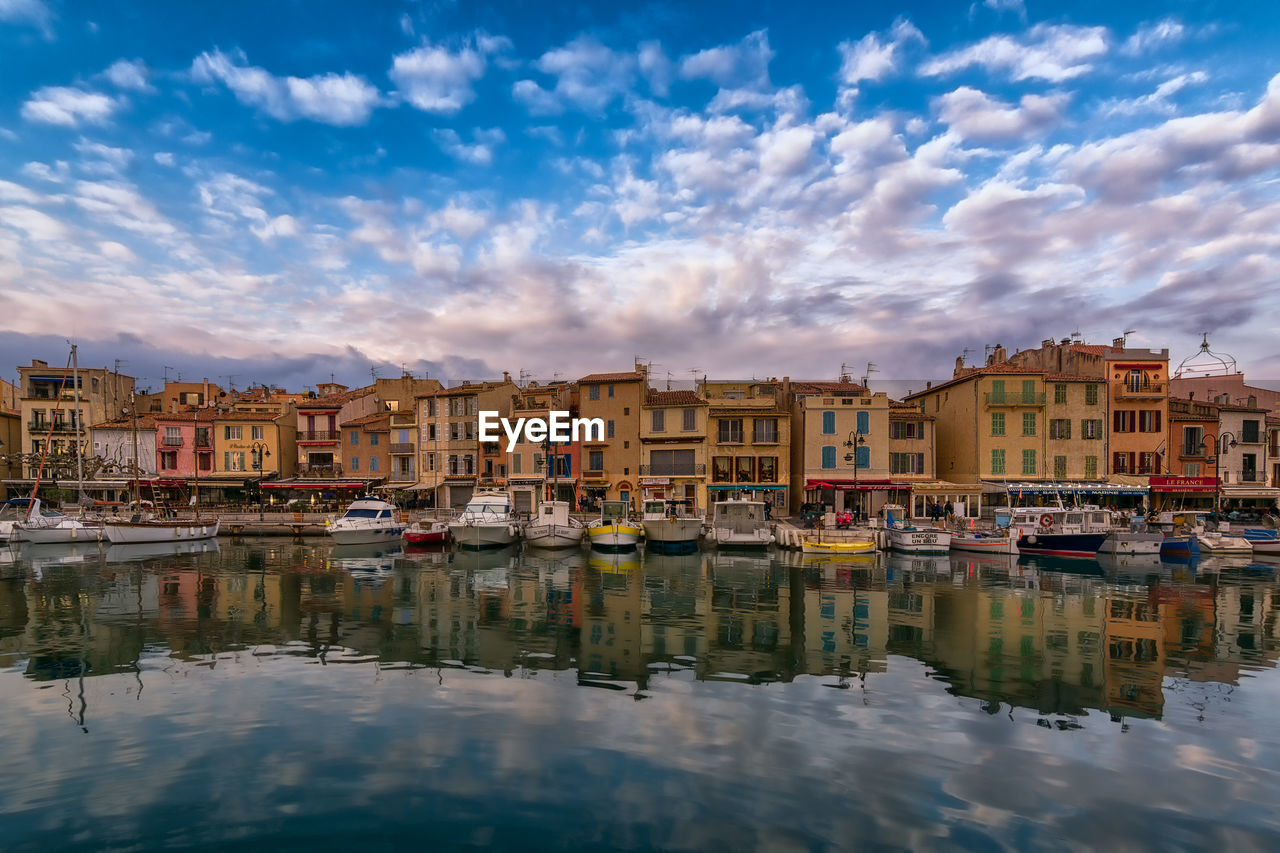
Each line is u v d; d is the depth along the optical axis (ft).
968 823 31.65
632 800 33.65
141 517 149.38
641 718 44.16
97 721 43.32
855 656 59.82
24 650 61.00
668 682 51.93
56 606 81.25
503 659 58.39
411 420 218.38
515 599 86.63
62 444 218.59
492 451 209.36
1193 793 34.55
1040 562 126.82
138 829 30.99
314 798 33.76
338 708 45.78
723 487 188.65
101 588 93.61
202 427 219.41
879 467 185.47
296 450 233.35
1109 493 171.42
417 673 54.08
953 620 75.00
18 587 94.38
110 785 34.94
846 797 33.99
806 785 35.22
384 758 38.14
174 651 60.70
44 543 143.84
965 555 136.36
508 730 42.16
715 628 70.59
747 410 192.65
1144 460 182.91
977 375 183.52
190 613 77.30
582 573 111.04
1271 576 110.11
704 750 39.34
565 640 65.26
